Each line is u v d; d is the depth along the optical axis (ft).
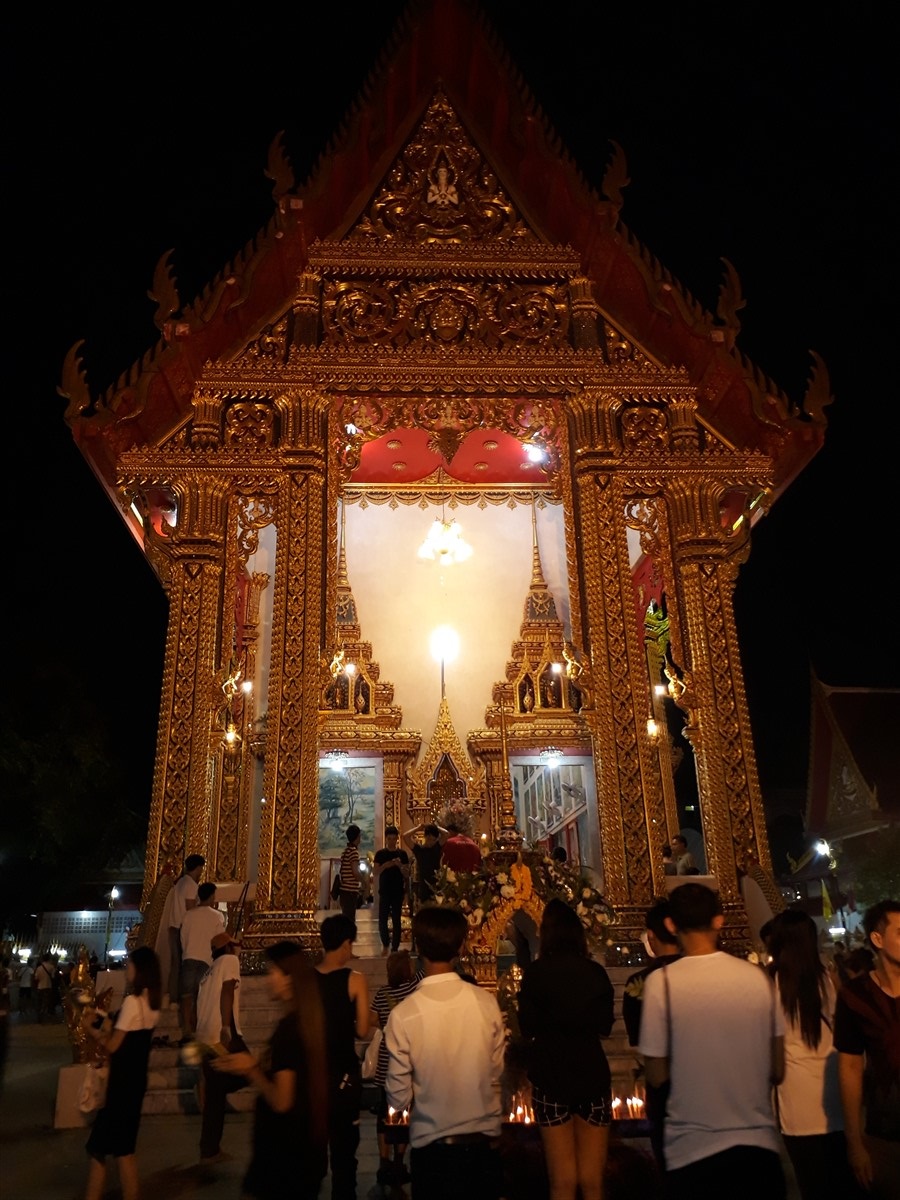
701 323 49.37
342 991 18.61
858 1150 13.67
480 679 68.44
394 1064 14.14
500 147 55.72
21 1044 60.13
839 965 22.66
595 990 16.93
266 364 49.03
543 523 71.56
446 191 54.44
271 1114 13.51
